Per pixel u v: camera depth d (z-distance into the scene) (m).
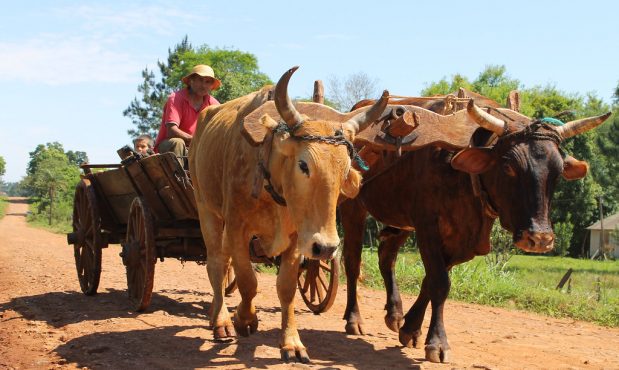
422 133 6.25
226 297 9.65
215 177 6.49
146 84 67.19
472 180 6.01
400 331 6.66
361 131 5.71
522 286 12.47
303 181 4.88
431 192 6.37
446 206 6.31
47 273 12.48
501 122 5.89
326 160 4.86
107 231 9.83
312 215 4.86
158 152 8.86
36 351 6.25
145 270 7.93
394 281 7.52
